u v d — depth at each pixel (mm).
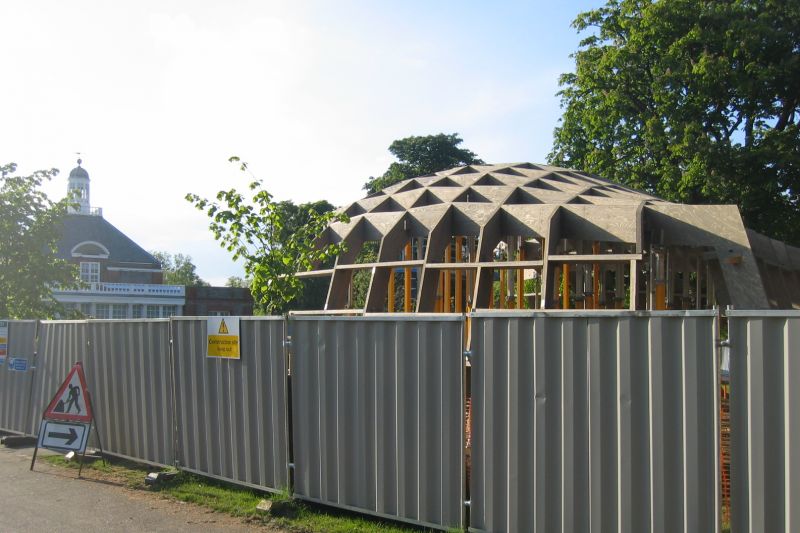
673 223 16047
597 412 6238
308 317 8492
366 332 7914
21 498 9070
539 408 6562
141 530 7648
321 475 8328
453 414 7188
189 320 10008
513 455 6715
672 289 20688
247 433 9148
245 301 61531
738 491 5551
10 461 11547
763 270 18484
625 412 6102
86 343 12086
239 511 8273
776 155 26031
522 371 6711
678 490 5855
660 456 5910
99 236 66375
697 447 5750
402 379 7562
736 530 5543
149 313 57875
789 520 5293
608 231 16234
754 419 5469
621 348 6145
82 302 55188
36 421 13281
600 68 30422
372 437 7840
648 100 30578
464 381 7141
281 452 8742
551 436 6512
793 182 26938
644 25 28125
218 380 9578
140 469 10773
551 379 6531
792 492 5289
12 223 18438
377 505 7750
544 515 6496
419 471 7402
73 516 8203
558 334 6512
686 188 27875
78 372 10727
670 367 5922
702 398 5758
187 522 7969
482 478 6961
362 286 37031
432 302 17234
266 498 8836
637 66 29719
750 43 25781
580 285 21578
